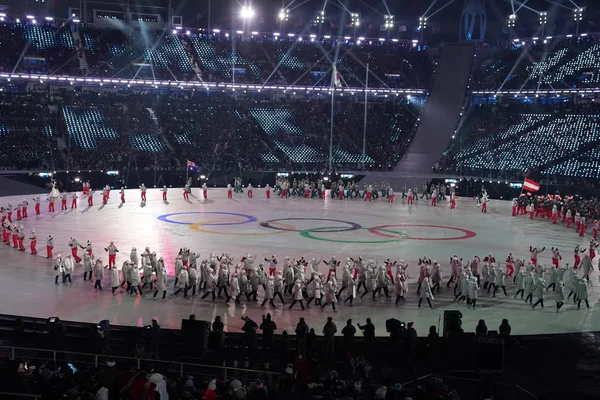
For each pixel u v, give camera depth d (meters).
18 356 23.89
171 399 17.56
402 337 27.52
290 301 36.50
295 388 18.16
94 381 18.02
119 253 47.38
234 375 23.38
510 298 38.28
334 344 27.77
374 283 36.88
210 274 35.81
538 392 23.47
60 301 34.75
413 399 18.20
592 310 35.81
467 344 25.52
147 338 26.16
